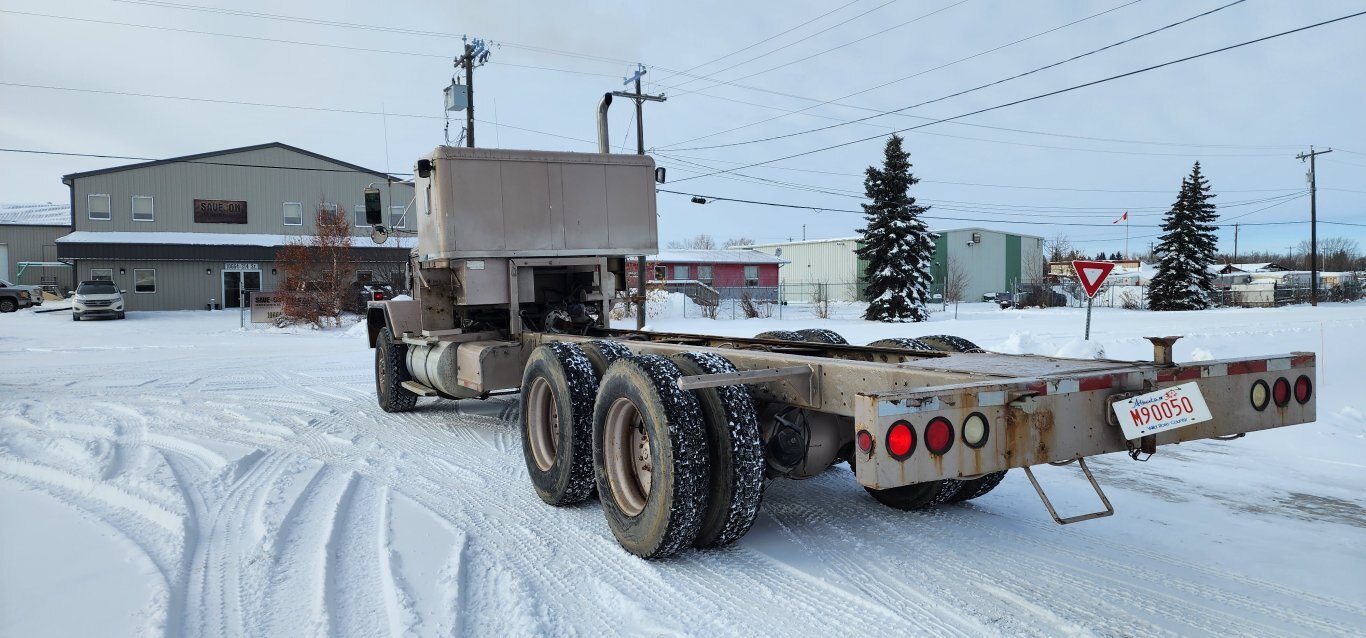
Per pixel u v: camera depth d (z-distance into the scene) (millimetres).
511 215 6887
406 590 3426
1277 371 3451
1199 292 41375
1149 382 3156
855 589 3504
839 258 56469
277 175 38000
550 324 7094
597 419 4227
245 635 3002
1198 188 42219
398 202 40094
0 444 6488
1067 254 88562
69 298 39656
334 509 4691
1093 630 3061
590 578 3660
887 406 2652
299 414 8430
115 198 35500
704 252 54594
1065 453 2992
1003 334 18297
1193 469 5773
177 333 23578
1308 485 5289
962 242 55375
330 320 27156
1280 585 3510
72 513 4516
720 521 3789
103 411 8578
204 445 6633
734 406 3789
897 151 33094
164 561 3721
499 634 3053
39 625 2998
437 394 7918
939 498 4676
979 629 3086
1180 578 3604
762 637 3037
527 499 5027
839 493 5133
